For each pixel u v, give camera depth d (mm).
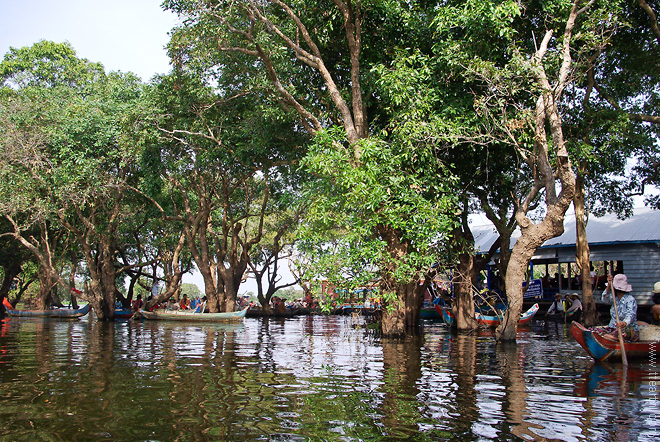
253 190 29438
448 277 16719
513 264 14008
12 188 23031
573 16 13102
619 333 9938
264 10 16109
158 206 26031
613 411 6367
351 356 11422
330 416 6164
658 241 23156
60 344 14227
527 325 21438
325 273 13758
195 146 21812
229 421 5953
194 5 15398
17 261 35219
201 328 21016
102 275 26906
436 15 15531
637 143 18656
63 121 22781
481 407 6602
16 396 7191
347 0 14742
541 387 7848
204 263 26656
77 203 24219
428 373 9117
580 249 19250
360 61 16859
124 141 21781
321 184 14570
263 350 12641
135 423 5871
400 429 5645
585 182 20672
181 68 20359
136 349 12898
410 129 13531
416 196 13414
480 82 15016
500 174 18672
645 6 15688
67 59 32750
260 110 18078
